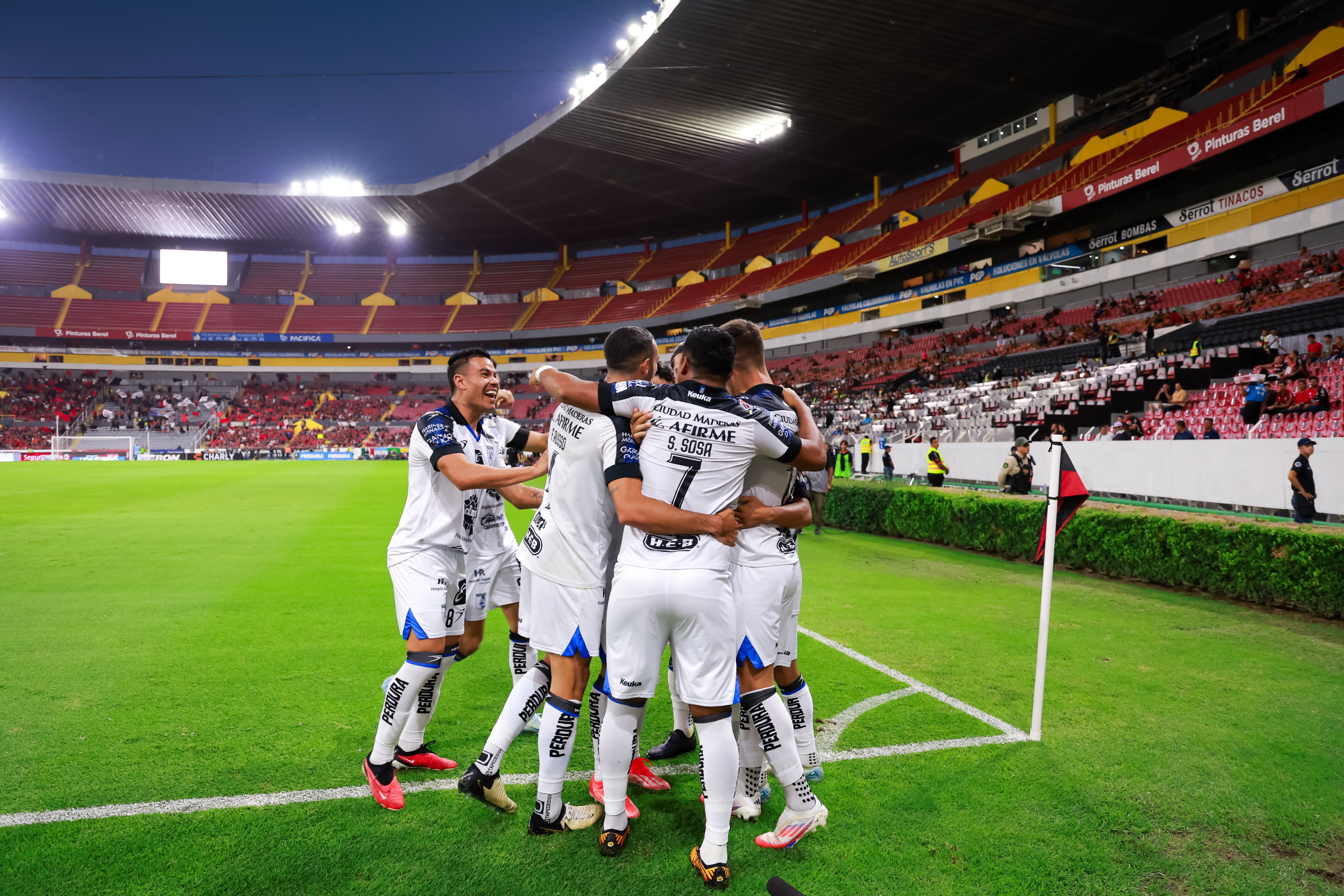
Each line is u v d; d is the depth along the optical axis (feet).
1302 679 14.78
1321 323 58.59
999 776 10.52
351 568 26.18
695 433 8.43
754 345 10.30
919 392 96.68
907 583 25.21
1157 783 10.32
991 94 105.19
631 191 145.79
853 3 80.84
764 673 9.14
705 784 8.16
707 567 8.35
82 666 14.82
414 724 10.54
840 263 133.80
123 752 10.84
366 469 99.81
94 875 7.82
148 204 156.04
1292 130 75.66
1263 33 80.59
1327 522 32.81
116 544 30.86
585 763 11.16
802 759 10.23
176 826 8.82
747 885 8.01
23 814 8.99
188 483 66.49
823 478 37.91
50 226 166.81
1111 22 85.81
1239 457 36.50
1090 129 103.30
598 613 9.08
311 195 150.51
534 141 120.57
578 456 9.05
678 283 169.27
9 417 149.48
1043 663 11.74
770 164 131.44
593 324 168.45
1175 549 23.62
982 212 111.55
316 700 13.12
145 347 173.37
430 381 187.52
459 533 10.39
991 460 55.06
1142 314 85.92
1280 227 76.64
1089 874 8.27
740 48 91.09
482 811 9.46
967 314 114.83
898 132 118.01
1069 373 70.64
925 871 8.30
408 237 176.96
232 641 16.81
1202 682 14.60
